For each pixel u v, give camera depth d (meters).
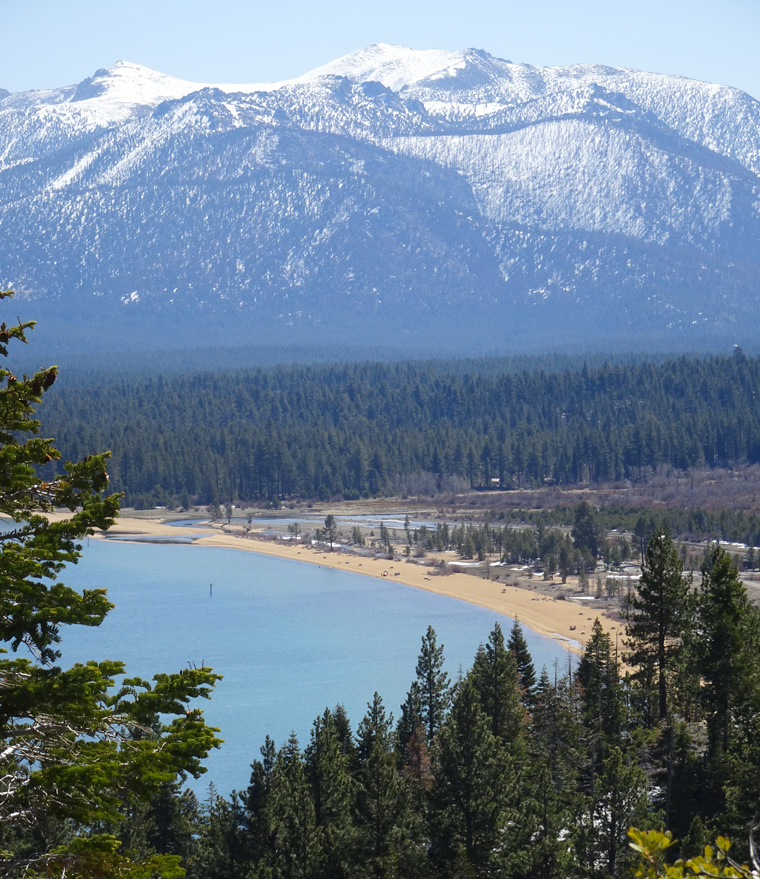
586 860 93.56
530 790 105.88
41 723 38.12
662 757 113.31
